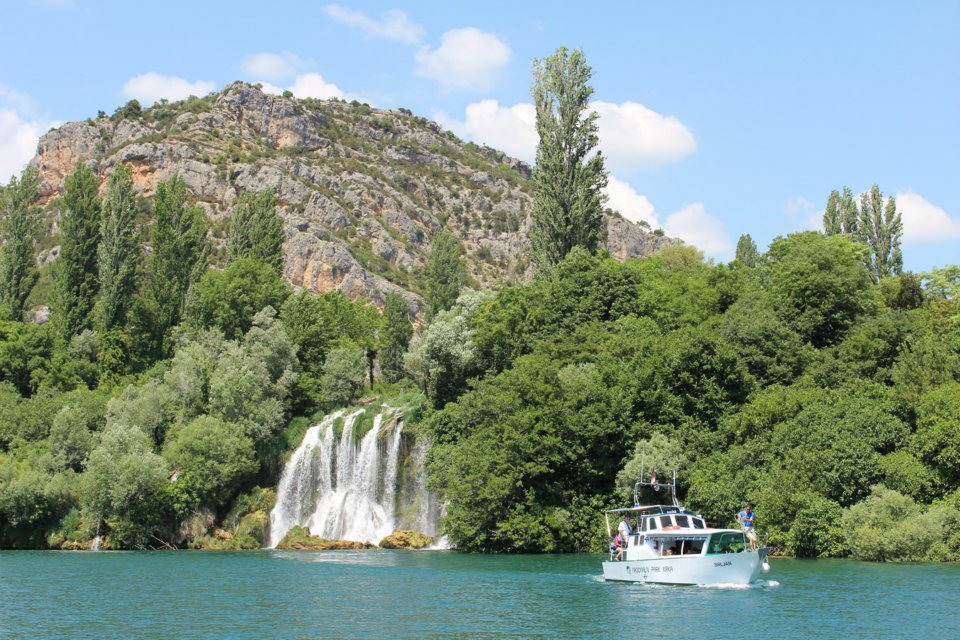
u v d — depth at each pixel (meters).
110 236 151.75
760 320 97.31
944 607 49.81
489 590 59.91
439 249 185.25
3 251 161.88
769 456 79.50
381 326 167.38
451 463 92.00
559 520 84.88
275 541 111.44
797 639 42.53
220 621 48.69
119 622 48.69
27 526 105.31
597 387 89.81
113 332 147.00
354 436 113.38
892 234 150.12
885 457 74.56
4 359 138.00
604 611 50.72
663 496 83.19
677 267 146.12
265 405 118.25
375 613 50.81
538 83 134.00
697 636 43.53
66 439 111.12
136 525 103.12
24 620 49.53
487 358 109.81
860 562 70.00
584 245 129.25
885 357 93.38
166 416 118.50
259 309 143.62
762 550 59.34
